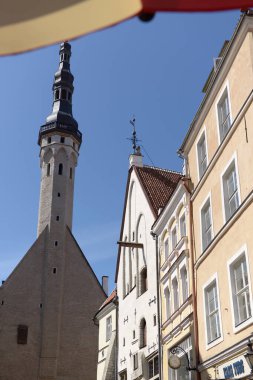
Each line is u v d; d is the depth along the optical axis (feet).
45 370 207.41
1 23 7.13
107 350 111.04
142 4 6.37
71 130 265.54
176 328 68.69
